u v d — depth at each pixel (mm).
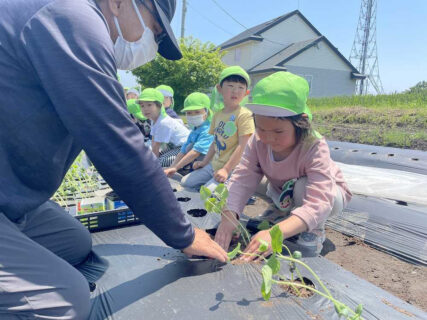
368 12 40156
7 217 1090
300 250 1780
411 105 10805
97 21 1027
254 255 1473
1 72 958
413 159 4551
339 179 2023
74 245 1526
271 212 2332
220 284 1374
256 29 24578
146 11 1258
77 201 2346
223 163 3152
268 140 1684
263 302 1252
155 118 4473
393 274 1907
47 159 1102
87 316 1133
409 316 1205
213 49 17672
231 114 3086
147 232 1924
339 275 1502
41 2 973
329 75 22750
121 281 1408
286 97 1557
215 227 2057
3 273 977
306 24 23469
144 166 1091
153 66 16406
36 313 1013
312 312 1196
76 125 982
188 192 2881
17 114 990
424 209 2662
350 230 2504
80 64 948
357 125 9281
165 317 1169
